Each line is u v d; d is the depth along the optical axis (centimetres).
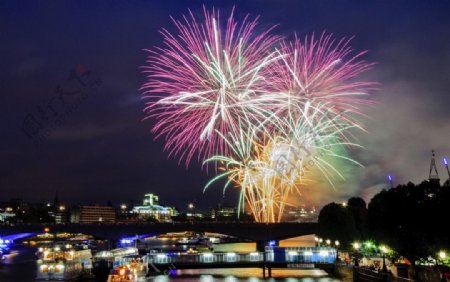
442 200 12725
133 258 16925
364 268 14100
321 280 16400
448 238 12300
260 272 18900
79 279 16462
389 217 13650
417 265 13038
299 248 17800
